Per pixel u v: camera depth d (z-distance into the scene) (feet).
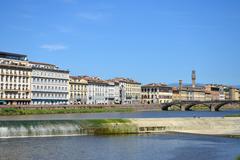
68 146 296.51
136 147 300.61
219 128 473.67
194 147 307.37
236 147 310.65
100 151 276.82
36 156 252.42
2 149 275.18
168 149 294.46
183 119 470.80
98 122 401.49
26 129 355.36
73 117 654.94
